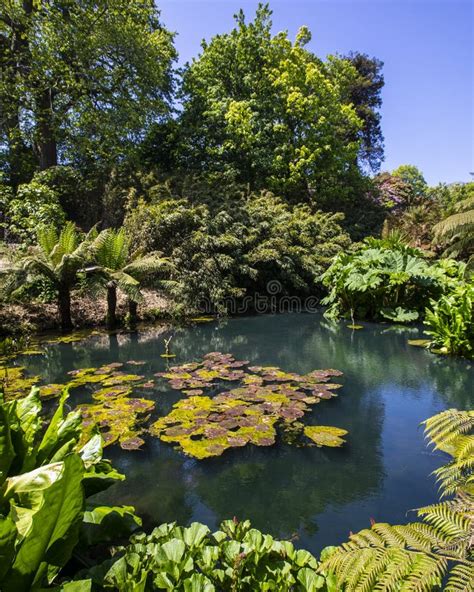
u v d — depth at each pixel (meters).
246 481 2.29
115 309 6.95
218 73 14.02
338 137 16.39
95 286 6.11
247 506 2.05
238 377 4.05
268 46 13.91
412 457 2.54
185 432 2.74
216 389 3.73
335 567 1.28
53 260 6.25
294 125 14.08
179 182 10.68
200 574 1.27
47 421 2.98
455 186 15.23
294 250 9.91
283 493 2.17
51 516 1.08
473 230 9.13
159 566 1.36
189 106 13.29
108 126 10.52
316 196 14.23
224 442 2.58
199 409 3.14
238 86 14.10
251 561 1.40
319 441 2.62
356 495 2.14
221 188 10.96
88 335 6.29
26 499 1.23
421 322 7.30
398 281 7.22
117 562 1.33
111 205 10.11
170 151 12.62
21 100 9.88
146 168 11.60
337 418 3.16
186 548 1.48
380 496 2.13
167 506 2.06
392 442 2.75
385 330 6.75
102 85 10.93
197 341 6.03
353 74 17.67
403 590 0.95
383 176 19.02
